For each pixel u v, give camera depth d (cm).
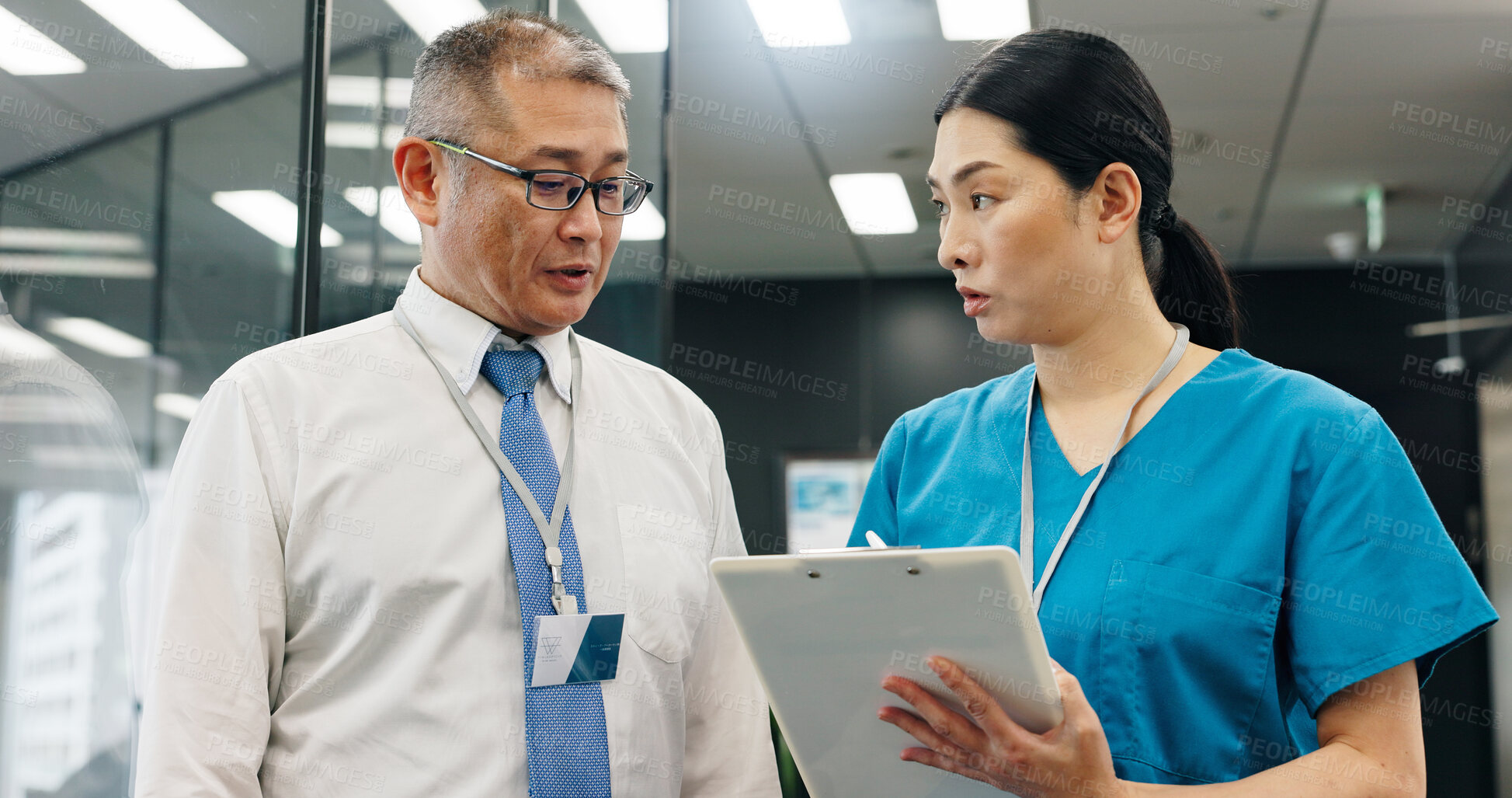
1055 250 135
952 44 452
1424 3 410
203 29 199
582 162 141
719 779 157
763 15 436
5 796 175
